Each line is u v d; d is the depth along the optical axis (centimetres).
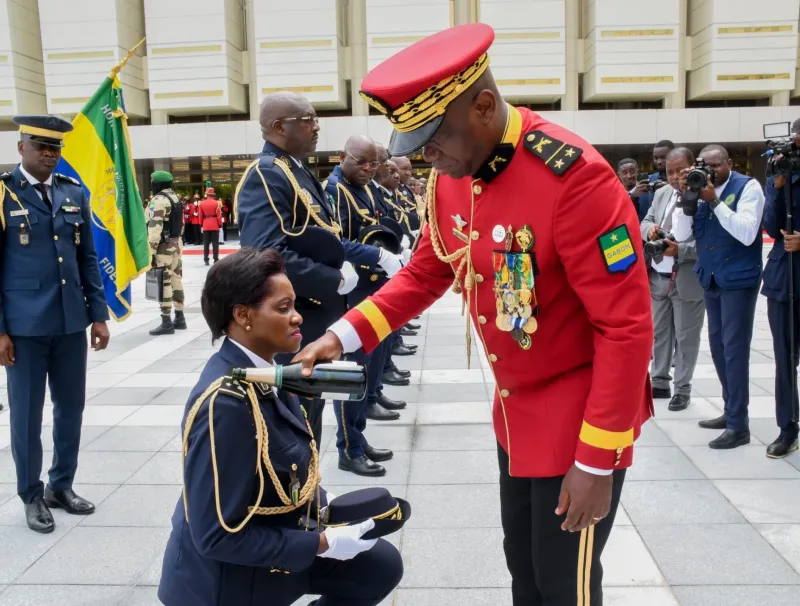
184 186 2806
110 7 2538
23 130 335
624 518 332
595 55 2495
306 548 176
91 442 456
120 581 290
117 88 487
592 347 179
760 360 635
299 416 197
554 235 166
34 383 339
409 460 412
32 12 2686
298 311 309
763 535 312
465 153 167
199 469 167
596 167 161
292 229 304
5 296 333
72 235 348
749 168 2695
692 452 412
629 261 160
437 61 157
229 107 2633
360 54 2611
